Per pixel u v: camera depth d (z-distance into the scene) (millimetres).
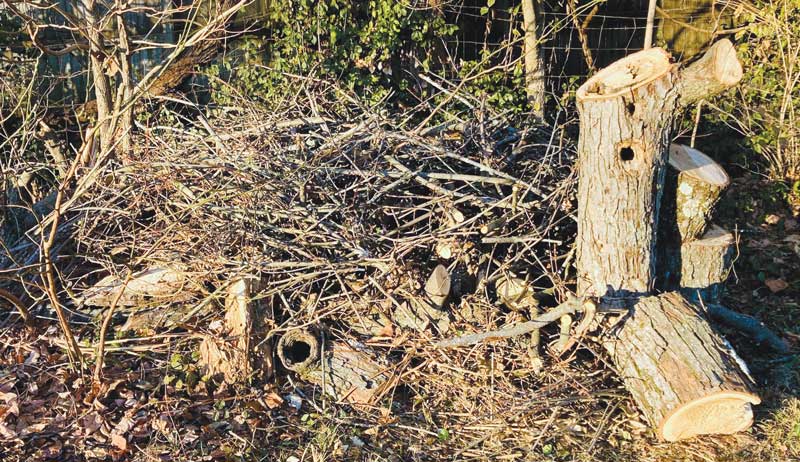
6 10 7234
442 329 4578
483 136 5547
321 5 7125
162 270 4832
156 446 3846
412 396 4426
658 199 4488
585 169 4473
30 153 6848
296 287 4699
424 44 7547
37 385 4246
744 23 8352
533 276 5098
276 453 3900
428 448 3994
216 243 4676
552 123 7711
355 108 6461
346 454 3902
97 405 4039
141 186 5238
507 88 7574
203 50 7469
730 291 5879
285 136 5430
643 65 4379
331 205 4777
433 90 7535
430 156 5172
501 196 5094
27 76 7328
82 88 7887
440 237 4699
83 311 4922
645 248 4473
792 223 6836
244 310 4391
